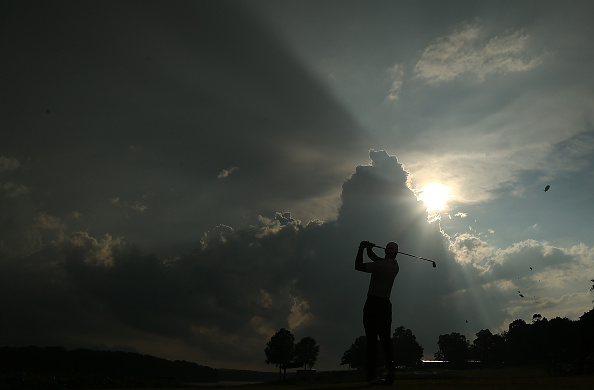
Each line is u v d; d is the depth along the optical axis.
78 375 15.73
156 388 13.62
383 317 8.12
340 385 7.84
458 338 193.88
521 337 137.50
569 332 100.75
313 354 141.25
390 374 7.79
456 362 189.00
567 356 91.69
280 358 135.12
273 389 8.81
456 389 6.23
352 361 143.00
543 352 120.12
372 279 8.29
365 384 7.75
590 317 66.19
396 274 8.41
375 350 8.15
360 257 8.41
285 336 137.00
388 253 8.58
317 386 8.11
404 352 173.50
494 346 171.75
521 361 134.75
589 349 65.81
